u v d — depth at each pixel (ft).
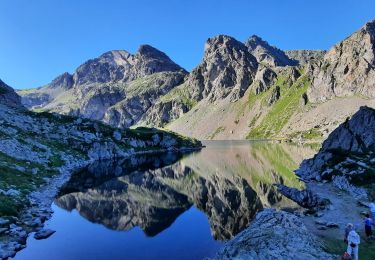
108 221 157.99
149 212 177.47
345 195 170.71
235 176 286.87
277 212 120.16
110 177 295.48
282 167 319.27
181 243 127.65
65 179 261.65
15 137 315.37
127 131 580.30
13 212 144.15
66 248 119.03
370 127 248.32
